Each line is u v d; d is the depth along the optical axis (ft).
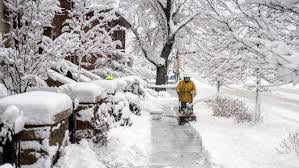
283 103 81.30
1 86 25.23
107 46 47.39
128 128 33.17
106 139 24.35
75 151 19.49
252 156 26.55
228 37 18.57
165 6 95.04
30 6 28.43
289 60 15.69
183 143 31.53
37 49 28.81
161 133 35.88
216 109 50.26
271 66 16.43
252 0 17.51
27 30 28.17
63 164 17.70
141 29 99.30
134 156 24.61
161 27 98.22
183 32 100.53
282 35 19.26
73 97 22.25
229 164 23.97
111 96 32.04
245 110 47.80
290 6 17.03
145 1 95.25
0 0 34.81
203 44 25.76
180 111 44.86
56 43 29.37
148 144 30.04
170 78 149.79
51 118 16.02
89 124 22.21
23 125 15.38
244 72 40.91
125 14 93.56
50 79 36.58
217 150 27.73
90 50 43.65
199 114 52.11
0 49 27.32
